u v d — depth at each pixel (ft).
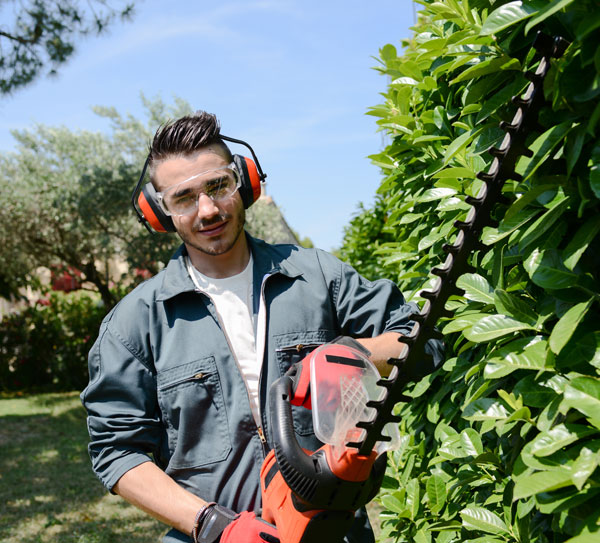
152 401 5.41
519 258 3.83
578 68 3.08
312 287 5.51
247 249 5.73
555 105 3.14
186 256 5.75
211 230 5.20
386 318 5.46
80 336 43.04
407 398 3.64
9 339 43.32
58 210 36.06
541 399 3.52
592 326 3.34
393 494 5.70
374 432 3.67
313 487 3.81
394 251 7.20
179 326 5.37
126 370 5.30
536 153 3.24
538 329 3.64
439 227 5.41
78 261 40.88
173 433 5.29
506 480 4.46
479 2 4.41
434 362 4.81
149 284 5.56
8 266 39.45
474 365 4.42
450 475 5.41
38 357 43.62
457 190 5.05
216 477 5.14
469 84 4.39
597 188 2.94
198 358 5.26
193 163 5.14
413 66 5.78
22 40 23.43
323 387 3.83
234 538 4.50
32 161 37.65
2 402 37.96
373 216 20.98
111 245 38.09
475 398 3.97
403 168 6.37
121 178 35.53
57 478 22.47
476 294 4.26
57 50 23.38
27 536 17.02
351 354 4.03
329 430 3.76
